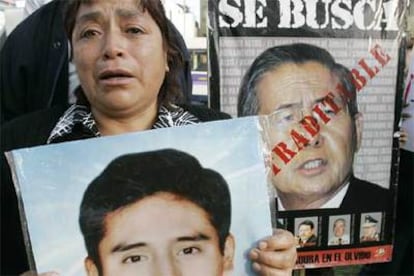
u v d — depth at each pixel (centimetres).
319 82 183
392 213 198
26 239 85
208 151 91
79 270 86
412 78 198
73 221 86
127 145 89
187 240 89
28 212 85
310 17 180
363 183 194
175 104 114
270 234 90
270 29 178
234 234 90
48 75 168
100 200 87
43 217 86
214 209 89
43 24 170
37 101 170
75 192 87
